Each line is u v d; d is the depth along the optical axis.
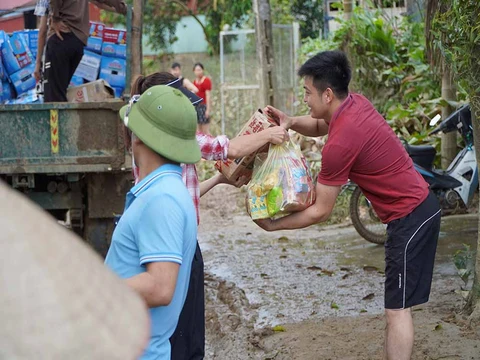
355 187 8.06
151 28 23.94
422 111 10.70
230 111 16.83
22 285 1.36
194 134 3.05
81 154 6.27
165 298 2.81
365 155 4.18
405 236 4.20
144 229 2.87
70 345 1.35
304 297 6.50
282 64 15.68
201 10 24.59
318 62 4.23
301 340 5.42
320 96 4.25
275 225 4.30
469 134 8.37
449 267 6.98
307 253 8.11
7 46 7.86
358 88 11.50
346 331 5.54
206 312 6.61
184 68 24.31
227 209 11.30
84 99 7.11
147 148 3.04
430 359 4.80
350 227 9.43
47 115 6.23
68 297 1.39
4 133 6.24
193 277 4.05
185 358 4.04
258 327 5.89
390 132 4.27
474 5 4.78
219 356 5.62
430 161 8.36
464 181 8.40
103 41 7.88
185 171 4.12
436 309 5.72
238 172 4.39
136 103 3.07
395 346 4.23
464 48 4.87
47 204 6.61
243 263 7.82
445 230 8.37
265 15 13.62
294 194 4.19
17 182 6.30
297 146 4.33
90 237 6.54
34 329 1.34
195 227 3.02
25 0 8.97
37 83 7.49
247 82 16.45
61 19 6.95
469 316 5.35
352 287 6.70
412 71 11.58
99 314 1.42
